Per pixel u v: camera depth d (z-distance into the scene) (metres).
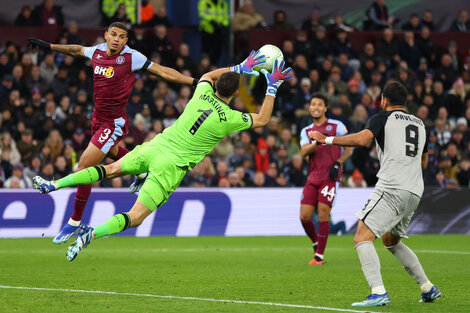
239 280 14.88
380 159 11.84
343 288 13.73
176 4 35.72
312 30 34.66
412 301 12.19
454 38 37.09
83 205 14.51
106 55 14.23
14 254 20.28
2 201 25.27
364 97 32.69
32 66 30.22
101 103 14.40
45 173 26.34
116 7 34.81
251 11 34.81
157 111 30.00
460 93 34.91
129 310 11.08
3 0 33.81
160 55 31.44
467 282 14.79
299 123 31.67
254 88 33.22
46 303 11.71
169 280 14.81
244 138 29.44
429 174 30.80
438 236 27.56
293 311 11.03
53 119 28.62
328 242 24.80
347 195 28.03
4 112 27.98
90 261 18.58
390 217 11.61
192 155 12.80
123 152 15.26
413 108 33.69
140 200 12.63
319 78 32.94
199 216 27.11
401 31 36.59
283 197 27.80
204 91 12.98
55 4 34.09
